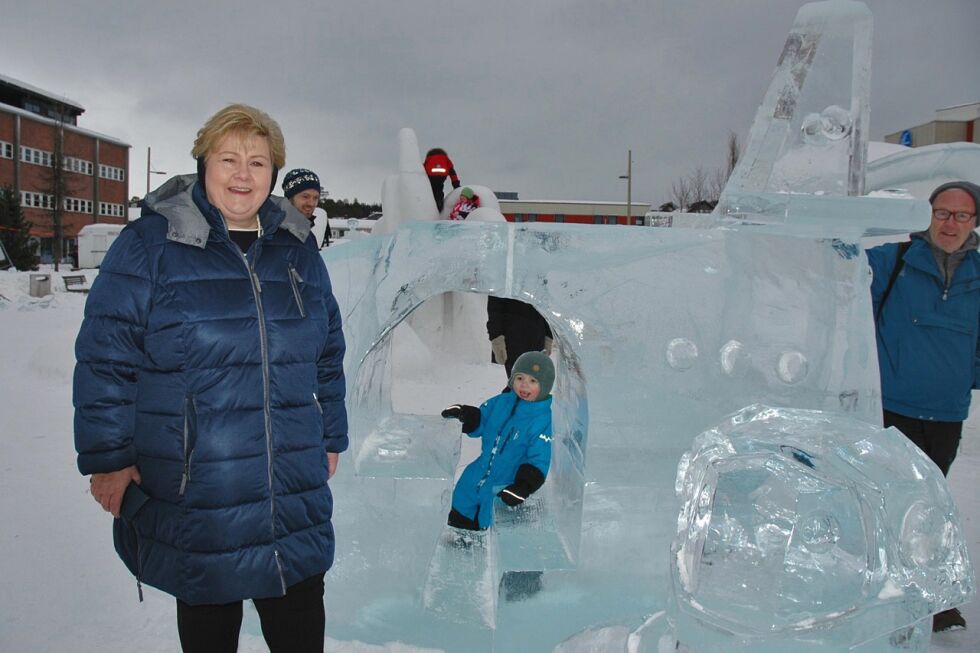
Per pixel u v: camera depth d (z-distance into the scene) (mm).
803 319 2586
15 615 2615
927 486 1633
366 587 2561
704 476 1675
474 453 4883
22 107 46250
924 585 1578
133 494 1812
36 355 6988
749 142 2828
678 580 1639
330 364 2164
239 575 1786
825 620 1545
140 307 1780
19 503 3637
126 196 53125
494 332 5973
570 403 2947
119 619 2611
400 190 8148
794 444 1688
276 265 1935
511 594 2535
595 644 1910
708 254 2619
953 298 2979
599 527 2523
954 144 3910
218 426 1782
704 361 2549
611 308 2545
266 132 1939
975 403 5949
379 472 2582
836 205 2527
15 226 32844
